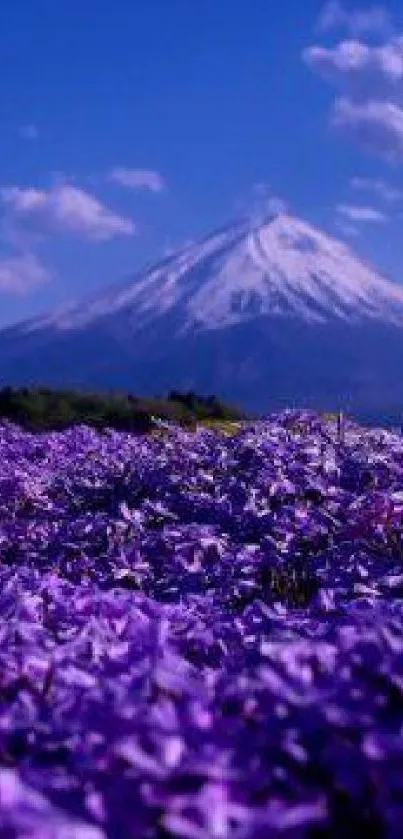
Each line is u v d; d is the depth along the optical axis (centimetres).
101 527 1581
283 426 2300
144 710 525
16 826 388
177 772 451
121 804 446
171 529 1528
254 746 498
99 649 729
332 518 1495
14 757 525
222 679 621
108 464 2211
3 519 1945
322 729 500
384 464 1784
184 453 2027
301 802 458
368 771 468
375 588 1184
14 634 750
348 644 620
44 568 1468
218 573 1336
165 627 782
